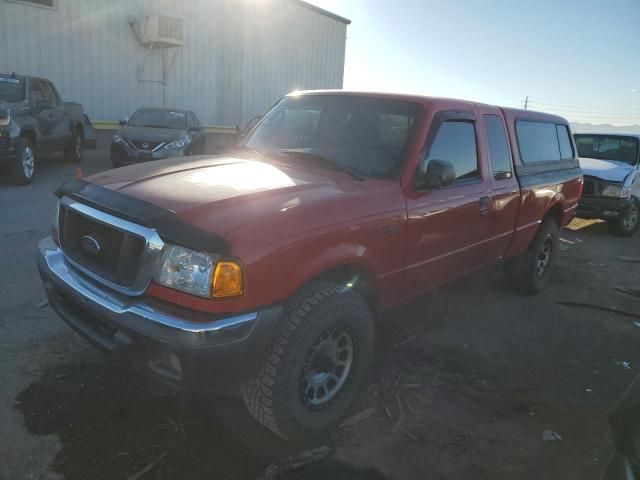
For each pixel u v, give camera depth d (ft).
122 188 9.32
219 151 13.92
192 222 8.00
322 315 8.86
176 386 8.07
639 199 31.76
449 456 9.49
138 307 8.13
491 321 16.07
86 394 10.21
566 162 19.61
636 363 13.94
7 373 10.72
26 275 16.14
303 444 9.47
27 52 46.78
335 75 77.97
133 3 53.31
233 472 8.58
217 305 7.78
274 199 9.07
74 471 8.25
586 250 27.61
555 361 13.69
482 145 13.92
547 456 9.73
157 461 8.60
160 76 57.26
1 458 8.39
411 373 12.34
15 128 30.04
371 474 8.84
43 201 27.14
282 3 66.80
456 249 13.03
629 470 5.70
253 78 66.03
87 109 51.93
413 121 11.84
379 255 10.37
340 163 11.68
